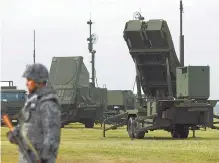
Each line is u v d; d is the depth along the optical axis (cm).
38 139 1383
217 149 4575
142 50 6175
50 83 9888
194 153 4244
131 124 6356
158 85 6488
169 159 3872
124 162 3688
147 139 6256
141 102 6519
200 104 6109
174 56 6272
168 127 6294
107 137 6738
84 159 3812
